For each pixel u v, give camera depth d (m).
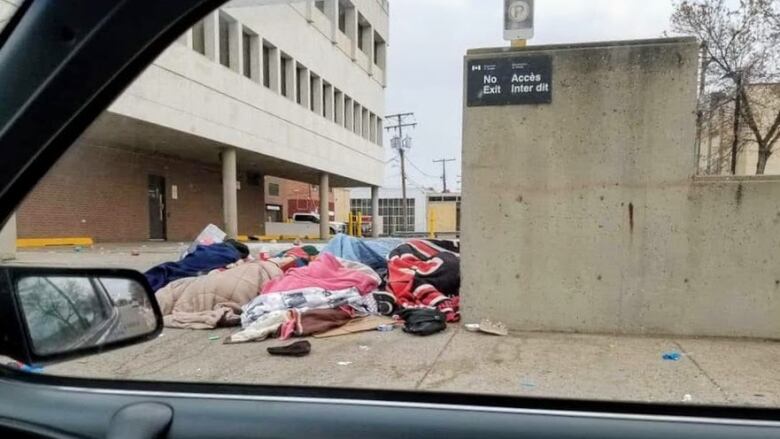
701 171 5.61
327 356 4.04
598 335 4.76
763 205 4.51
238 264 6.51
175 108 13.67
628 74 4.68
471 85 4.99
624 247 4.76
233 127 17.20
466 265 5.07
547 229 4.89
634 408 1.35
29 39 1.15
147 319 1.91
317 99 24.17
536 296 4.93
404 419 1.29
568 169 4.84
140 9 1.13
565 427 1.25
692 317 4.66
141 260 9.30
